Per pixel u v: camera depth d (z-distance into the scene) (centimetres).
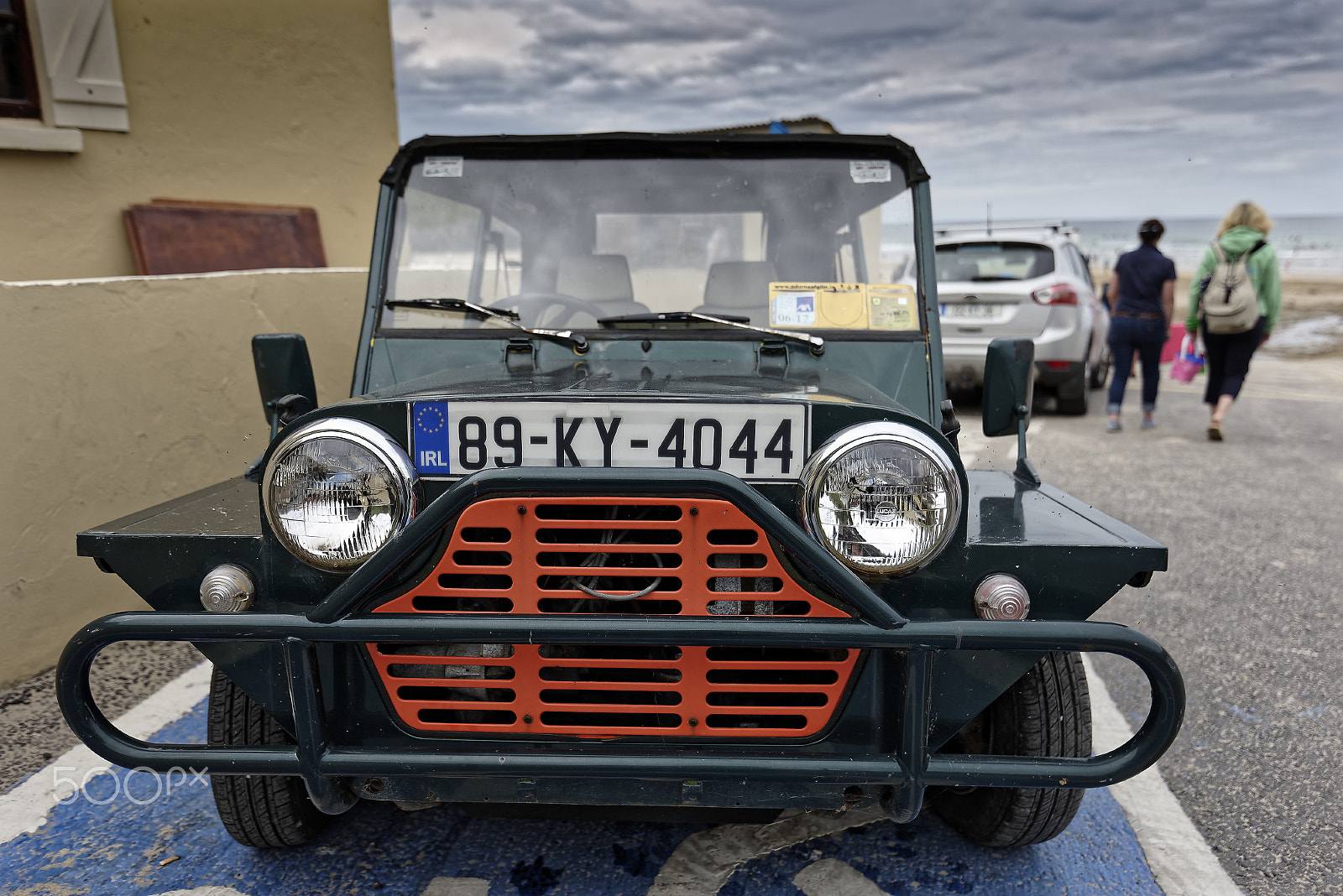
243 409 459
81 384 375
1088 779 197
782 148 294
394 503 199
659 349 274
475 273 296
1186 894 252
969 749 257
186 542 211
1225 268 830
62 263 513
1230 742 334
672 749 205
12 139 479
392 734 210
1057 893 251
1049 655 236
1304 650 409
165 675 374
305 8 615
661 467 194
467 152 297
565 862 262
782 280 288
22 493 356
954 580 206
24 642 361
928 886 253
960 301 955
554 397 203
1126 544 205
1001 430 262
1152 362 911
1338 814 290
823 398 204
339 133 648
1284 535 567
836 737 207
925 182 291
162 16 546
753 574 195
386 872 257
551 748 206
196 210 560
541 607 201
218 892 249
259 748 204
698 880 254
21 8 484
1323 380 1341
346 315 541
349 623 191
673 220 293
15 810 285
